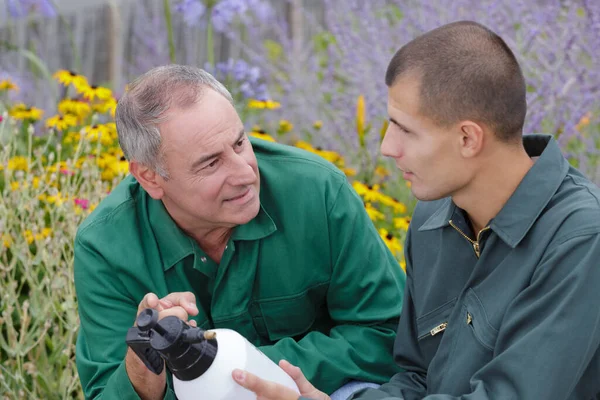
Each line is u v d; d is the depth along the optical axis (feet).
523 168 6.95
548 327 6.43
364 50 15.35
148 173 8.05
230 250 8.49
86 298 8.52
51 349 11.43
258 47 19.08
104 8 21.18
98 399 8.12
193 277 8.74
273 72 17.70
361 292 8.89
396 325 9.03
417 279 8.10
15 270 12.30
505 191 6.98
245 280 8.67
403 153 6.96
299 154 8.89
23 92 19.67
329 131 15.94
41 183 11.78
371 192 12.75
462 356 7.23
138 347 6.78
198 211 7.98
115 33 21.12
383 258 8.99
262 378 6.73
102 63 21.34
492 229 7.00
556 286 6.49
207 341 6.64
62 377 10.67
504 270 7.02
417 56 6.72
